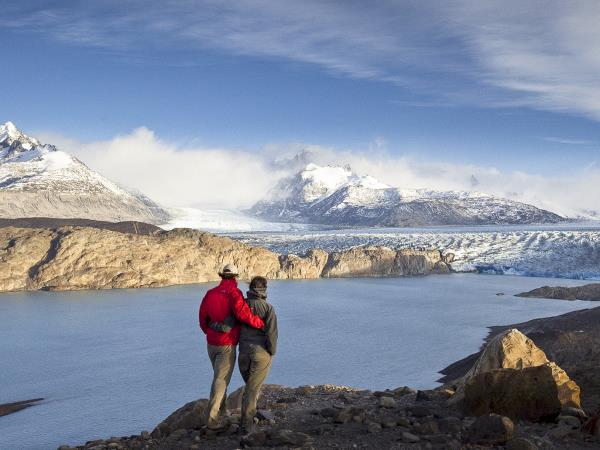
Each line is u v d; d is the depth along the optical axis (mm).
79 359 68312
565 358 38469
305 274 192625
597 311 64500
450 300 127438
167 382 56375
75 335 85188
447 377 54688
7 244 163500
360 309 114250
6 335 85688
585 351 38375
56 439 38781
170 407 46906
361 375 57125
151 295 138000
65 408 47219
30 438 39156
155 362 66250
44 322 97875
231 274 8984
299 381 54531
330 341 78750
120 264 161750
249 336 8781
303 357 67312
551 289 132125
